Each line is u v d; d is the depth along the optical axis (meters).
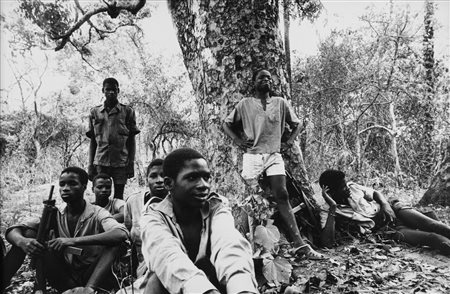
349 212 4.91
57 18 9.55
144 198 4.10
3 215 9.03
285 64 5.16
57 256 3.51
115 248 3.63
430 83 13.12
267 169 4.46
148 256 2.24
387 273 3.77
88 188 13.20
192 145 14.51
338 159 12.26
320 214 4.87
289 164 4.94
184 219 2.41
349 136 15.06
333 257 4.27
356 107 14.95
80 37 11.98
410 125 15.09
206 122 4.95
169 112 14.70
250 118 4.51
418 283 3.56
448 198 6.95
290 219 4.38
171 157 2.34
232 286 1.97
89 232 3.75
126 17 12.09
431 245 4.36
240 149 4.65
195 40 5.10
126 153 5.93
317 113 14.92
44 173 16.56
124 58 15.80
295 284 3.45
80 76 18.69
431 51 13.16
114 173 5.84
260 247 3.54
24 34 10.45
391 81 13.61
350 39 14.63
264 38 4.93
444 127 12.66
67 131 19.34
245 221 4.21
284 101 4.63
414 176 12.82
